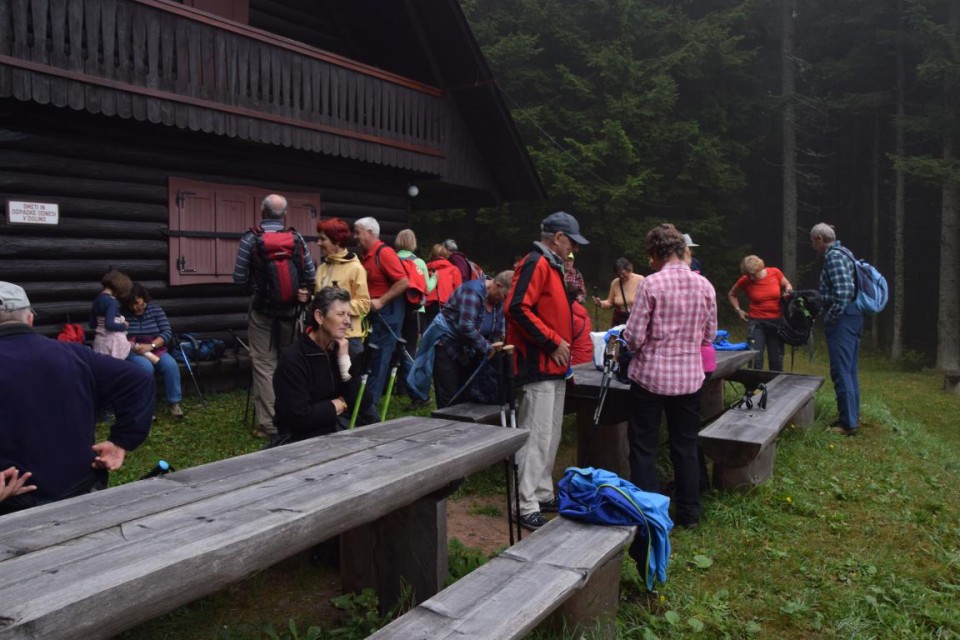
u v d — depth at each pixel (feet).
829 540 14.34
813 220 87.76
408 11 31.96
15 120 21.63
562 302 13.94
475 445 10.92
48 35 20.48
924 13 59.52
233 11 29.43
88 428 8.65
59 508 7.58
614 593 10.42
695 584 12.19
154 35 22.43
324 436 11.41
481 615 7.91
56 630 5.27
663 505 11.25
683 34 70.85
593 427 15.40
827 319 22.68
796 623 11.08
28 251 22.11
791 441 21.25
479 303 17.08
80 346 8.87
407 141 32.35
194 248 26.81
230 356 27.35
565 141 67.77
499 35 71.36
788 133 72.33
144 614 5.96
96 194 23.85
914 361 65.67
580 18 73.67
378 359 21.85
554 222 14.03
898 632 10.94
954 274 60.70
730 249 75.97
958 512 16.37
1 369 8.01
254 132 25.36
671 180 70.85
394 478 8.99
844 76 71.51
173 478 8.86
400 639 7.39
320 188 31.89
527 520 14.32
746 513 15.35
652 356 13.88
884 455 20.76
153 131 25.08
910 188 78.18
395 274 21.53
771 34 78.79
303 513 7.56
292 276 19.08
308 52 27.22
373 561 11.00
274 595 11.59
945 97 59.67
